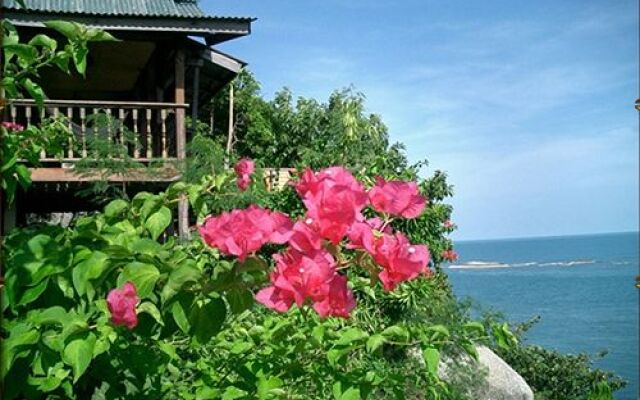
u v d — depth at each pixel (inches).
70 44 126.0
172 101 615.5
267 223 83.2
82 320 92.5
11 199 124.3
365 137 595.5
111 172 369.1
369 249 83.4
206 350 131.5
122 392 109.9
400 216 91.7
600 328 2170.3
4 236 116.9
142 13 452.8
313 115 729.0
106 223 110.0
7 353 90.2
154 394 114.7
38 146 145.9
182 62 486.6
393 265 83.4
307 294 80.0
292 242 82.2
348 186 84.6
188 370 128.8
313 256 80.9
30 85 125.4
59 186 472.1
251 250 83.2
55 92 682.2
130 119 617.0
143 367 107.0
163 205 110.8
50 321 92.0
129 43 523.5
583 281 4987.7
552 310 2731.3
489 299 3134.8
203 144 377.1
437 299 371.2
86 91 694.5
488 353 422.0
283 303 81.6
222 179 120.2
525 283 4699.8
